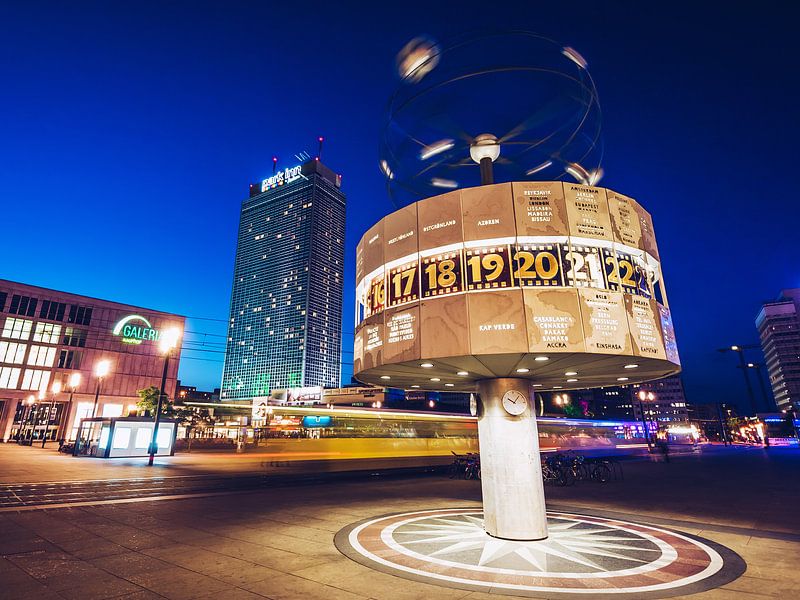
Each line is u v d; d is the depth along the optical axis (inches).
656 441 2282.2
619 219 410.6
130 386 3304.6
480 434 451.5
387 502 615.5
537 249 382.0
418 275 410.6
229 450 1815.9
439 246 405.1
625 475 1067.3
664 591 263.4
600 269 386.0
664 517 511.2
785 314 5959.6
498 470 419.8
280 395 3858.3
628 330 379.2
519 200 394.3
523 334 361.1
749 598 251.6
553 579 284.4
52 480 789.2
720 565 316.5
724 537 406.3
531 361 394.6
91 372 3157.0
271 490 748.6
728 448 2952.8
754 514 532.1
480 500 636.7
